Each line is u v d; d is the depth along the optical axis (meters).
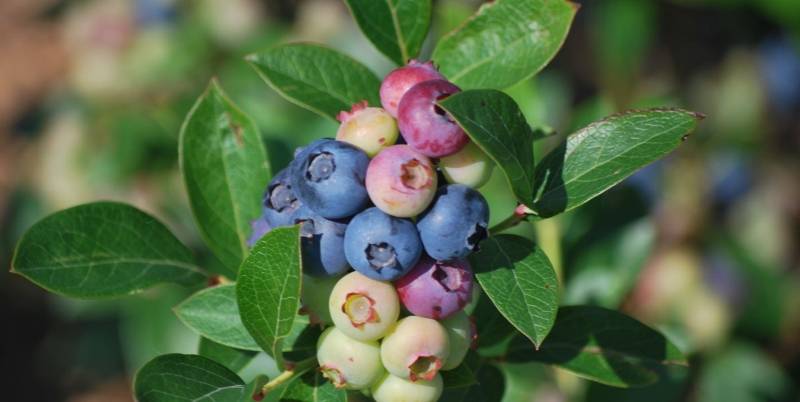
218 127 0.45
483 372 0.44
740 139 0.74
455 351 0.40
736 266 0.68
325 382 0.41
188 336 0.64
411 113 0.38
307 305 0.40
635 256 0.52
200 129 0.45
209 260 0.62
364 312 0.39
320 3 0.74
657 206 0.69
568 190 0.40
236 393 0.41
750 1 0.68
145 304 0.65
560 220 0.53
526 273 0.39
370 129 0.39
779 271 0.73
